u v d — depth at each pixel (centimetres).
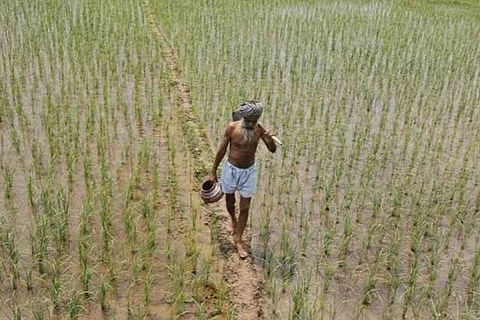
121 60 1056
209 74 1015
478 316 488
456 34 1448
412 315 486
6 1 1388
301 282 507
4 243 525
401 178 712
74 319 449
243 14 1467
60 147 723
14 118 800
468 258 565
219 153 527
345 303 496
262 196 655
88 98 877
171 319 464
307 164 730
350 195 655
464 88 1023
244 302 489
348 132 833
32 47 1068
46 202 577
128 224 557
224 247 560
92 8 1410
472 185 711
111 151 731
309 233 589
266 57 1120
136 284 497
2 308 463
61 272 505
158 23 1339
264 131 525
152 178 676
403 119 891
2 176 648
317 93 962
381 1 1862
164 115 848
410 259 557
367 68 1112
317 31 1358
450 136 843
